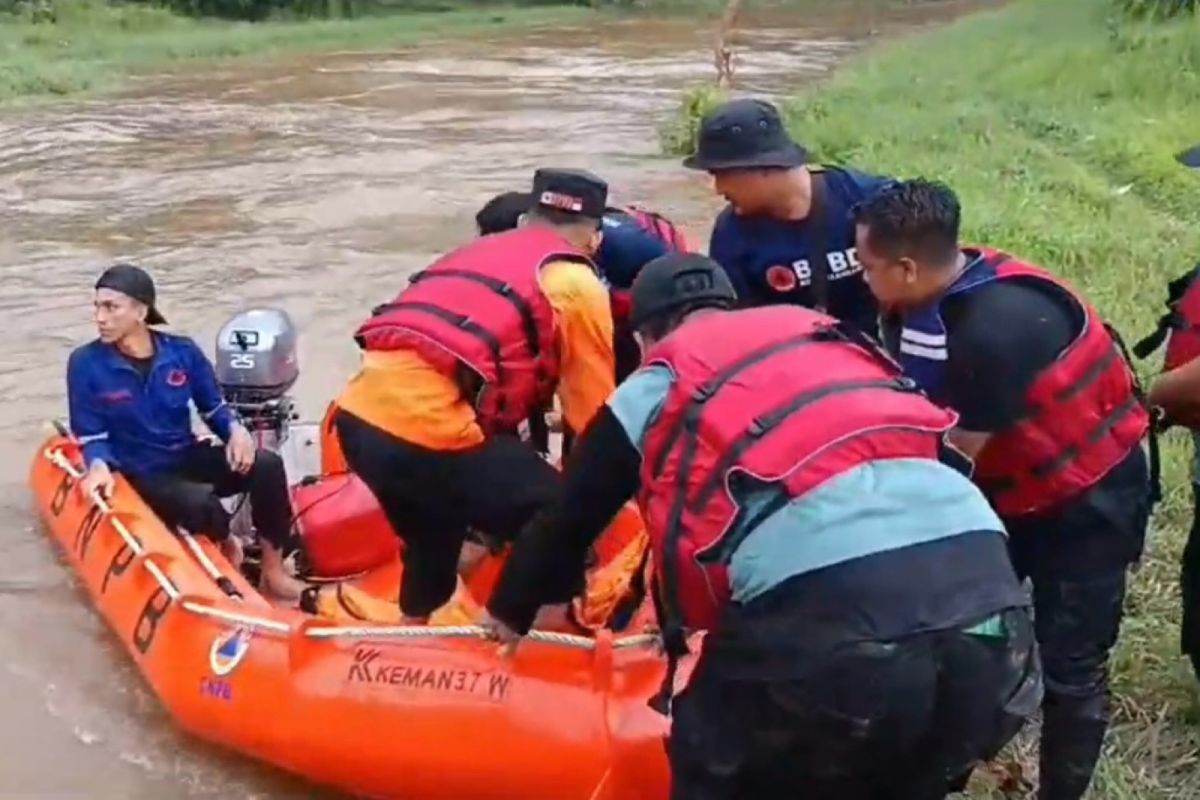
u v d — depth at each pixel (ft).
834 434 9.12
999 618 9.09
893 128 46.62
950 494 9.25
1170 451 19.58
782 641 9.01
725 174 13.52
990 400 11.07
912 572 8.93
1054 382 11.21
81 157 50.21
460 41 98.02
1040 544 11.94
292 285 33.27
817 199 13.62
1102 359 11.39
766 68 80.89
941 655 8.91
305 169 47.96
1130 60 54.90
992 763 13.60
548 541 10.14
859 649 8.82
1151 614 15.93
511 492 13.58
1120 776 13.42
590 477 9.80
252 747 14.12
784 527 9.03
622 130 56.75
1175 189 37.35
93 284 33.04
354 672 13.51
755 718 9.27
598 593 14.12
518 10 125.90
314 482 18.43
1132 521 11.82
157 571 16.03
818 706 8.96
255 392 18.03
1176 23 62.39
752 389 9.29
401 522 14.16
